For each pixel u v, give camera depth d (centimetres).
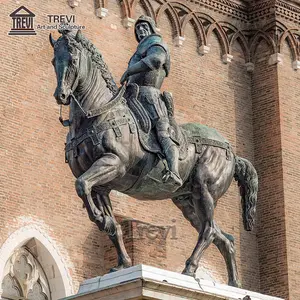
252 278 7369
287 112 7594
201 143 4400
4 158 6278
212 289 4031
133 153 4131
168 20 7362
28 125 6425
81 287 3956
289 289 7269
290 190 7456
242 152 7538
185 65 7362
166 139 4191
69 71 4003
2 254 6153
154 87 4297
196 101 7362
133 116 4181
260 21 7712
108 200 4125
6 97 6369
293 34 7744
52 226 6400
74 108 4100
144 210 6831
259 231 7462
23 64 6488
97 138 4047
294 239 7388
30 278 6331
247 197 4597
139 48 4319
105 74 4153
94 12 6931
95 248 6556
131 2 7106
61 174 6512
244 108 7625
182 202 4456
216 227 4391
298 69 7738
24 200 6309
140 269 3831
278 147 7494
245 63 7719
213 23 7569
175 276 3938
